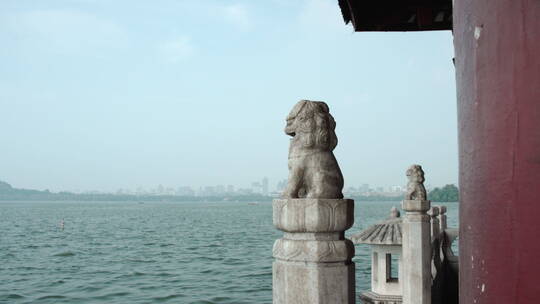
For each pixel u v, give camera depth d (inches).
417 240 410.9
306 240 178.1
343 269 176.6
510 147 72.6
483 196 77.5
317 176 195.6
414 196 422.6
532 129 69.9
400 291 519.2
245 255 1856.5
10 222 4175.7
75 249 2068.2
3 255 1846.7
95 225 3863.2
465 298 83.7
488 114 76.6
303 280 175.9
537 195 69.0
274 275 187.3
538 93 69.3
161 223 4188.0
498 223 74.2
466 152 83.3
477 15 79.6
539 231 68.6
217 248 2121.1
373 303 526.0
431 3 306.0
